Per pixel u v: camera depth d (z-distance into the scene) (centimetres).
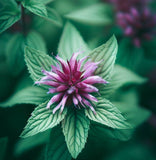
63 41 26
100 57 24
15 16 26
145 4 34
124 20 32
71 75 24
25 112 32
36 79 24
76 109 24
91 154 31
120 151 33
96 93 25
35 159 32
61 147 24
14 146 32
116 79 27
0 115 32
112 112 23
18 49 29
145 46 33
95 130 25
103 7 33
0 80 33
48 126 23
